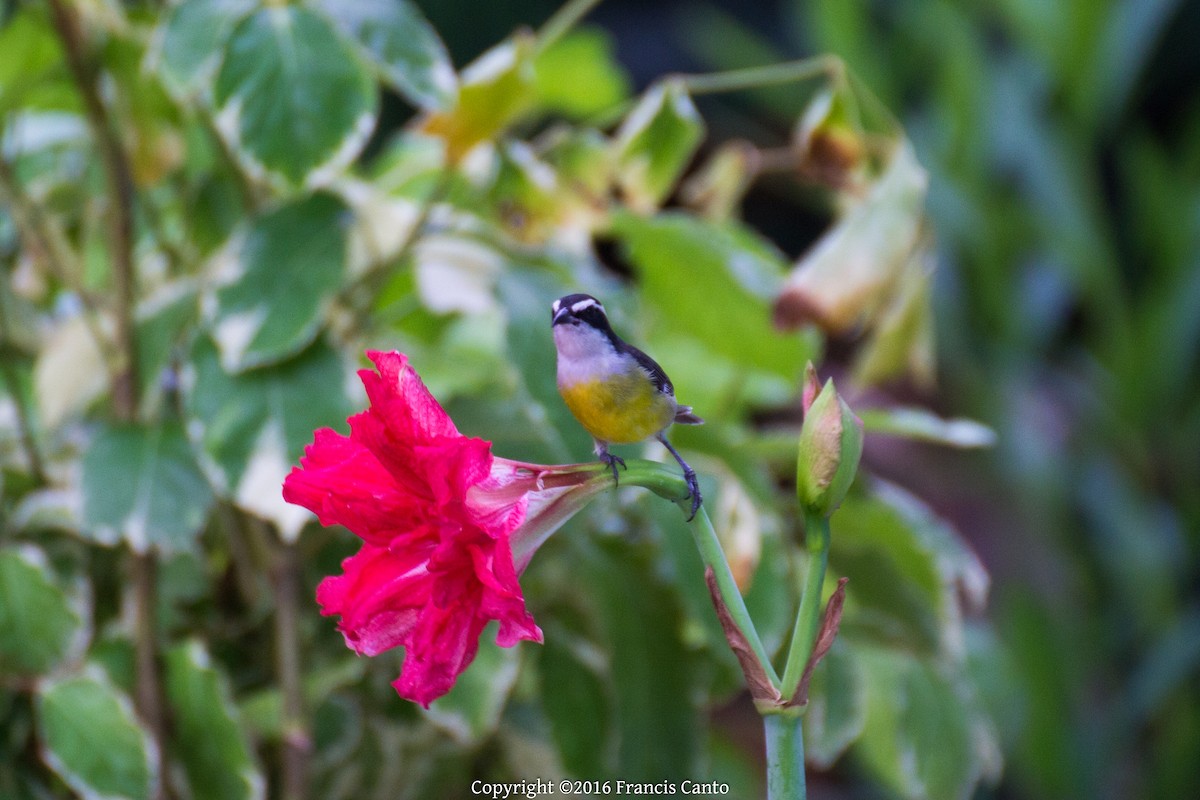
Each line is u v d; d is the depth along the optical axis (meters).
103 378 9.16
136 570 9.10
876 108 9.18
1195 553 23.62
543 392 9.05
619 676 9.09
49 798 9.16
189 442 9.08
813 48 26.08
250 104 9.02
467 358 10.29
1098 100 23.52
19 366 9.46
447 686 8.62
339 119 9.02
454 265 9.20
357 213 9.10
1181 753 21.06
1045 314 23.62
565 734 9.14
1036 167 23.33
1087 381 25.23
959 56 23.86
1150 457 24.38
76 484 9.05
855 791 21.14
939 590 9.25
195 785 9.10
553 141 9.24
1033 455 23.00
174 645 9.19
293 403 9.05
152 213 9.23
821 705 9.20
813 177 9.38
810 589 8.64
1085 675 22.53
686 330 9.27
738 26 37.38
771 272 9.23
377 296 9.18
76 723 9.05
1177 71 34.44
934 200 23.11
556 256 9.15
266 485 9.02
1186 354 23.33
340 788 9.21
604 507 9.14
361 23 9.03
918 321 9.22
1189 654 20.84
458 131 9.10
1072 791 20.28
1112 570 22.81
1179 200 24.03
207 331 9.09
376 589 8.62
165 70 9.02
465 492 8.62
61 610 9.06
